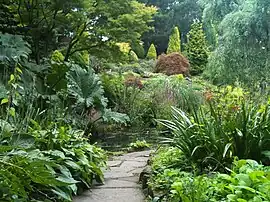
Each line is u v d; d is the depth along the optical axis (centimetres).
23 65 521
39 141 274
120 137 663
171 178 273
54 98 514
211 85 908
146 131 727
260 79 751
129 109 808
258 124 281
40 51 661
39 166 183
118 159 470
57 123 370
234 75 814
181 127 312
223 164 273
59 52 686
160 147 442
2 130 223
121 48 680
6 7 607
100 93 617
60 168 260
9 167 192
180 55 1324
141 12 661
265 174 212
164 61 1315
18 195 208
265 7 787
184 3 2189
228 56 827
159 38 2120
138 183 338
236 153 278
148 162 408
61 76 569
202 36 1491
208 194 212
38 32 621
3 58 482
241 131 277
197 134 296
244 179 200
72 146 315
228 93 521
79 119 568
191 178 245
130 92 855
